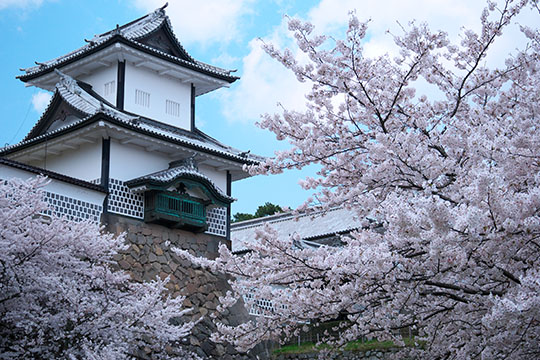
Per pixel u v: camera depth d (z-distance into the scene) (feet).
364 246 27.09
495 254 22.39
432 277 24.39
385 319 27.91
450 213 19.42
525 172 24.23
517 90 31.68
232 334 32.27
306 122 32.27
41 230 36.45
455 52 32.42
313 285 28.22
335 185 33.30
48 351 35.37
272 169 32.63
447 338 30.17
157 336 39.55
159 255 56.80
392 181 28.09
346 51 30.81
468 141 23.93
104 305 37.91
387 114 31.48
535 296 19.01
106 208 54.70
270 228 29.86
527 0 30.55
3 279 34.53
